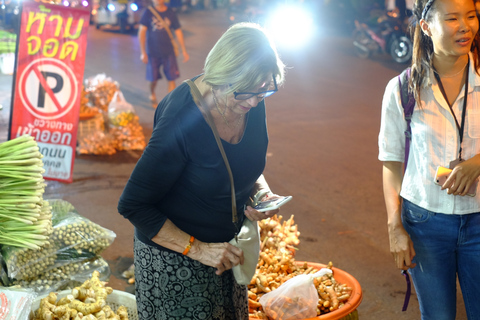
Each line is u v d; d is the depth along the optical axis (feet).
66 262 10.51
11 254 9.80
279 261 10.38
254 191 7.47
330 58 46.29
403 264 8.01
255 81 5.94
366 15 57.93
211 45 53.62
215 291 6.97
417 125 7.79
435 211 7.77
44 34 16.76
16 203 9.75
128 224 15.72
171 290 6.82
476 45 7.43
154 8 28.22
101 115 22.35
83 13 16.74
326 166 21.50
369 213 17.20
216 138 6.31
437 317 8.16
